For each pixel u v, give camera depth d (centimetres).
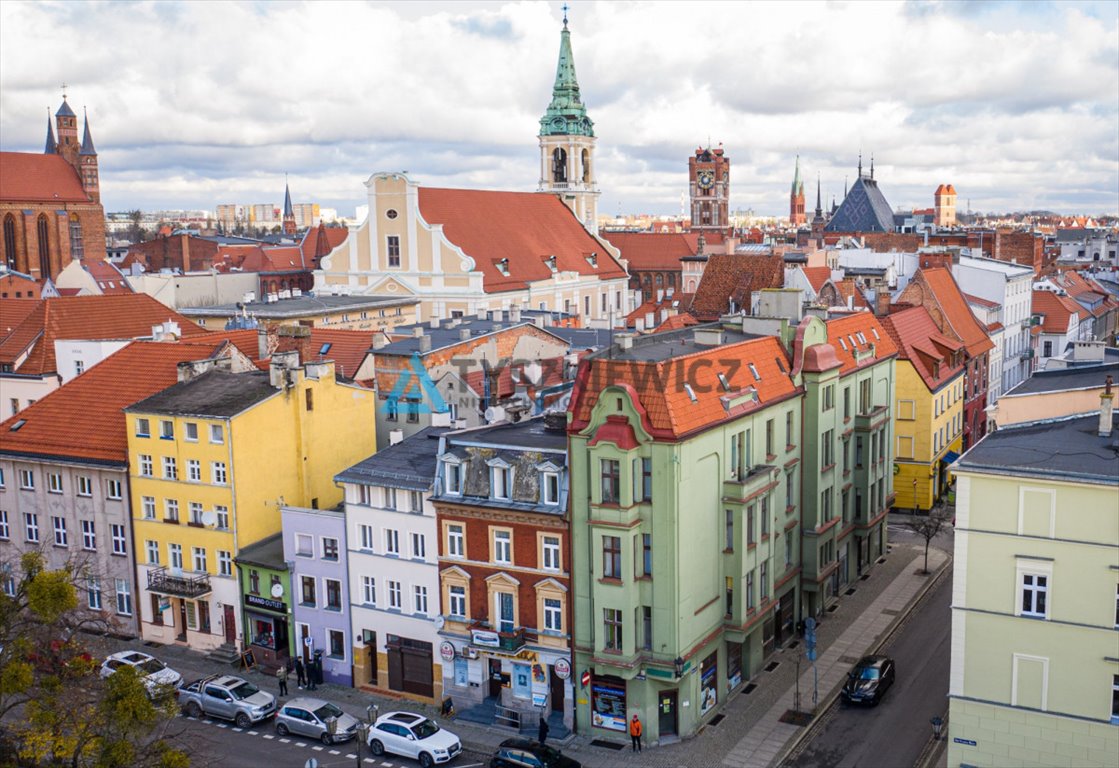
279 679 6750
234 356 8281
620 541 5703
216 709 6309
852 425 7950
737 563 6219
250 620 7162
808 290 12706
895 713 6169
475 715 6278
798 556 7219
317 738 6022
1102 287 18288
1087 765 4756
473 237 15262
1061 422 5478
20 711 5816
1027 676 4825
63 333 9881
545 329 11394
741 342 6838
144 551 7494
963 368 10894
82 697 4294
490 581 6166
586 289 17112
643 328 12756
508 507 6028
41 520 7862
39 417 7981
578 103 19375
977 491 4803
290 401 7450
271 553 7125
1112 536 4581
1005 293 12962
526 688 6234
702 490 5931
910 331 10112
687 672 5875
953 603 4925
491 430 6706
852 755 5712
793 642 7169
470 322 10894
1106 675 4675
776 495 6700
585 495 5806
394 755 5847
